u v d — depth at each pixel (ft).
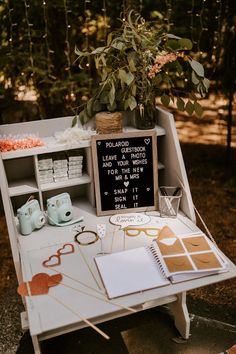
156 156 6.47
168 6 11.00
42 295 4.83
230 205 11.18
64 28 10.98
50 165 6.27
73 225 6.30
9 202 5.47
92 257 5.49
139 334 7.05
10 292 8.16
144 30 6.19
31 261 5.45
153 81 6.24
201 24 10.27
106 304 4.68
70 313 4.57
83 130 6.48
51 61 11.28
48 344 6.93
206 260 5.23
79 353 6.76
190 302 7.77
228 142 13.05
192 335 6.97
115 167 6.43
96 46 11.39
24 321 5.90
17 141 6.00
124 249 5.64
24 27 10.54
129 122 6.95
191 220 6.27
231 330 7.07
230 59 11.43
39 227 6.17
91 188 6.70
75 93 11.32
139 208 6.61
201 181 12.54
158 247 5.50
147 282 4.97
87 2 10.53
